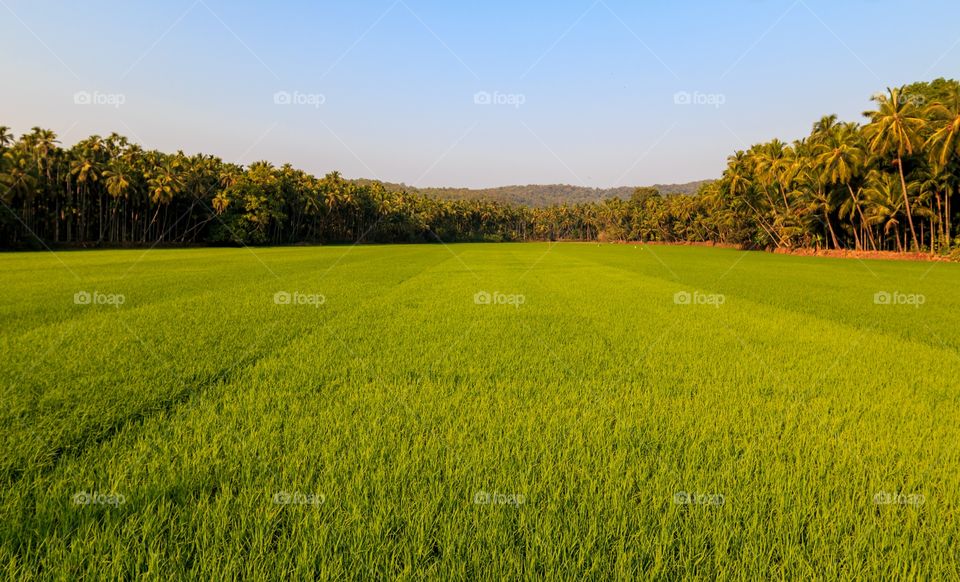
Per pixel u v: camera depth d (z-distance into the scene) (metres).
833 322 11.27
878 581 2.54
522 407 5.16
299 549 2.66
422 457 3.81
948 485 3.47
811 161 55.47
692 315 12.16
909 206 48.50
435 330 9.76
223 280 19.84
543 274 26.23
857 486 3.46
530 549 2.68
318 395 5.47
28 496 3.15
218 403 5.14
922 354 8.00
